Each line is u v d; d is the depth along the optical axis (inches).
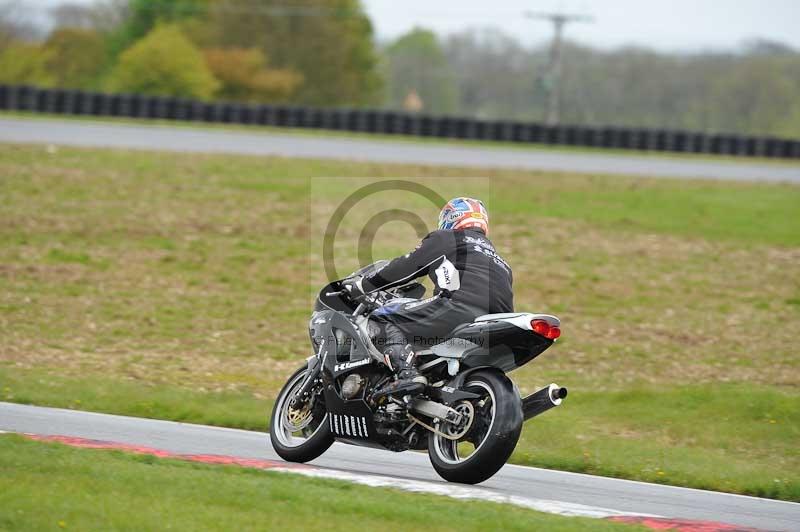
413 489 912.3
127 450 1009.5
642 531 781.3
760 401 1612.9
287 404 1068.5
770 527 908.6
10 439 961.5
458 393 927.7
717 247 3134.8
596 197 3764.8
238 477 879.7
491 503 845.8
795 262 2989.7
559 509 877.8
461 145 5201.8
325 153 4416.8
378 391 962.7
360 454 1175.0
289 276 2664.9
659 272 2832.2
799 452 1407.5
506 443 884.6
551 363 2011.6
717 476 1163.9
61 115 5462.6
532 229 3235.7
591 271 2807.6
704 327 2335.1
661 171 4512.8
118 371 1772.9
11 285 2409.0
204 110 5561.0
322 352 1019.9
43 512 727.1
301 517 761.6
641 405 1643.7
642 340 2213.3
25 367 1740.9
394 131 5531.5
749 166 4913.9
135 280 2541.8
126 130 4827.8
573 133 5462.6
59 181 3469.5
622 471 1185.4
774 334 2290.8
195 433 1245.7
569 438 1389.0
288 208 3353.8
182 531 708.0
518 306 2458.2
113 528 705.6
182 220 3129.9
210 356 1962.4
